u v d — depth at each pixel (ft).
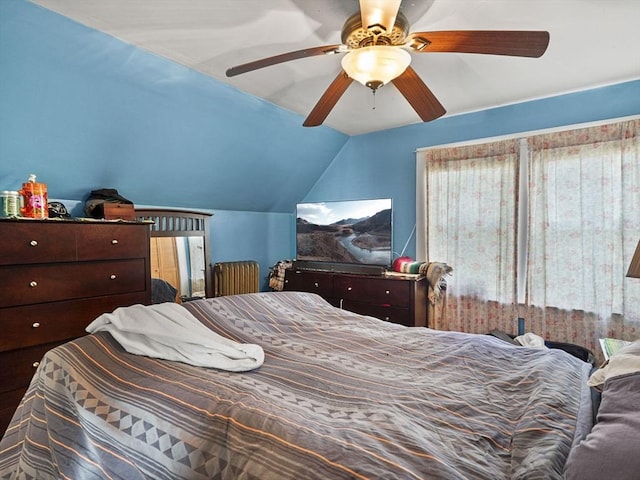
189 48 6.75
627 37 6.38
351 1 5.29
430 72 7.88
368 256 11.54
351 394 3.88
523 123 9.74
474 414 3.53
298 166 12.88
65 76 6.60
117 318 5.16
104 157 8.39
